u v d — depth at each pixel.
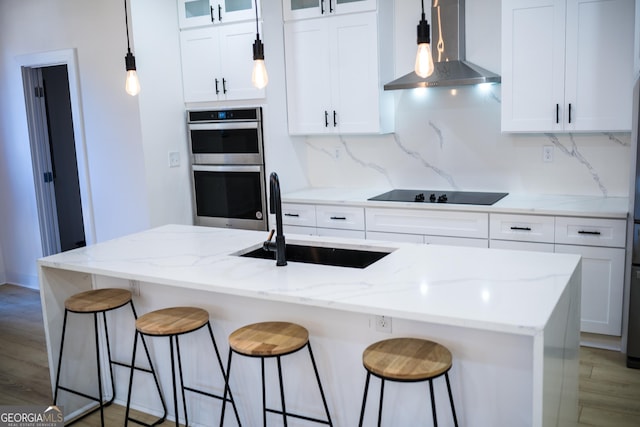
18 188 5.33
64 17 4.61
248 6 4.32
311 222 4.38
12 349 4.03
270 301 2.54
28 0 4.78
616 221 3.36
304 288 2.20
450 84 3.88
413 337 2.22
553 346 1.90
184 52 4.66
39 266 2.93
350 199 4.23
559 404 2.11
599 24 3.44
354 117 4.30
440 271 2.34
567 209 3.48
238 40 4.39
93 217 4.77
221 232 3.37
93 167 4.68
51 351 3.01
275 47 4.40
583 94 3.55
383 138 4.62
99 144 4.61
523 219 3.61
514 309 1.86
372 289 2.14
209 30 4.51
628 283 3.29
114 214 4.64
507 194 4.14
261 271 2.48
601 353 3.50
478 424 2.14
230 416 2.79
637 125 3.13
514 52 3.71
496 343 2.06
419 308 1.91
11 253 5.54
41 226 5.26
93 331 3.21
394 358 2.00
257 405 2.69
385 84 4.21
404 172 4.59
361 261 2.88
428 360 1.98
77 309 2.73
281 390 2.24
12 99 5.15
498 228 3.69
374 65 4.15
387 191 4.59
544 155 4.04
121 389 3.21
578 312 2.53
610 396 3.00
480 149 4.27
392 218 4.04
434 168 4.46
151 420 3.01
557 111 3.64
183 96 4.72
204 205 4.76
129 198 4.52
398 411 2.30
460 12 3.99
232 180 4.56
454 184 4.41
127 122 4.40
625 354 3.41
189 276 2.45
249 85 4.41
